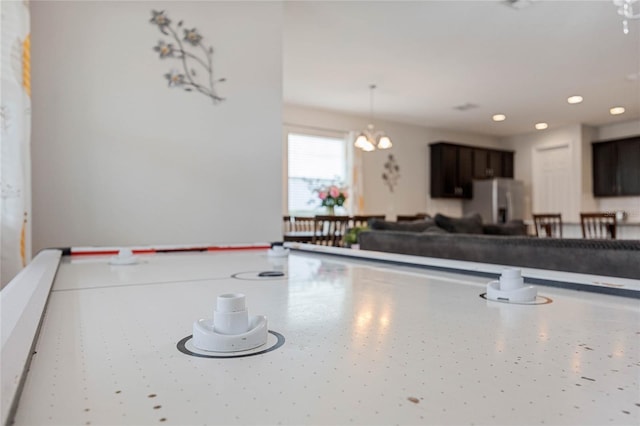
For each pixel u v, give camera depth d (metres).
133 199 2.27
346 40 3.73
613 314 0.68
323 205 4.85
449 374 0.42
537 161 7.82
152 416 0.33
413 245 2.63
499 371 0.43
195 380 0.40
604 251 1.66
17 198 1.72
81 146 2.15
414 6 3.12
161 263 1.46
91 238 2.17
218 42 2.50
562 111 6.22
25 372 0.40
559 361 0.46
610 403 0.35
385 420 0.32
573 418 0.32
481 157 7.76
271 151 2.66
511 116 6.58
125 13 2.26
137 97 2.28
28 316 0.57
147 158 2.30
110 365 0.45
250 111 2.60
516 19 3.33
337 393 0.37
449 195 7.35
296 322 0.63
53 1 2.10
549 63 4.27
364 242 3.06
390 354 0.48
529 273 1.00
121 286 0.97
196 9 2.44
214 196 2.48
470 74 4.62
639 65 4.32
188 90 2.41
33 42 2.05
